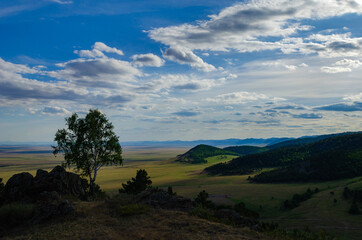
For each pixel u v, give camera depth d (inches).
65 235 668.1
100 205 1019.3
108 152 1733.5
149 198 1061.8
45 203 985.5
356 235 3818.9
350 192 6441.9
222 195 7623.0
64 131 1630.2
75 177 1395.2
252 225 846.5
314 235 794.8
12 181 1171.9
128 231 698.2
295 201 6515.8
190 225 740.0
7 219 851.4
